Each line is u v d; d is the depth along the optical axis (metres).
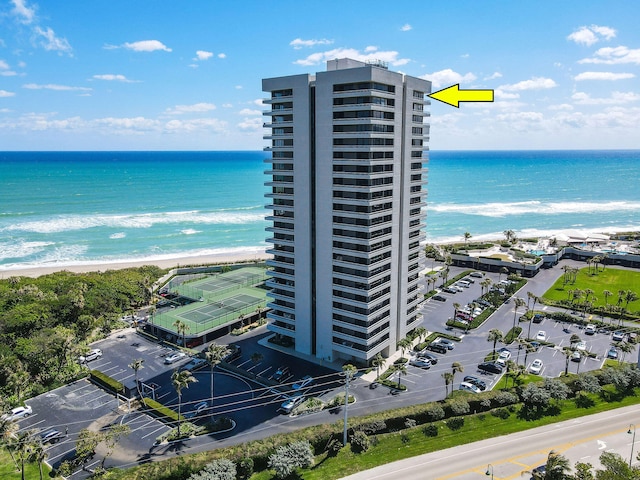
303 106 92.25
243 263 183.50
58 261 192.25
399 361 98.94
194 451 72.56
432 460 70.50
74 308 119.31
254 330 118.44
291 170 97.25
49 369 95.81
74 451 73.00
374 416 78.12
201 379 94.75
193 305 129.62
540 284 158.38
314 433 73.50
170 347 109.81
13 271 175.50
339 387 90.88
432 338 112.81
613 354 102.44
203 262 189.00
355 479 66.56
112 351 107.69
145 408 84.56
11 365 90.44
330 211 92.25
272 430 77.81
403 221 100.00
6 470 68.12
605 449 72.44
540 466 66.12
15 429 70.00
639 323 121.88
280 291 106.75
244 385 92.38
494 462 69.75
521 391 85.06
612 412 82.94
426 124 103.62
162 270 166.88
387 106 88.44
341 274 93.69
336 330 97.62
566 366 93.81
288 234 101.25
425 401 85.69
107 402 86.88
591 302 137.12
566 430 77.69
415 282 108.50
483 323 123.69
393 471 68.19
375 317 94.75
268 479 66.62
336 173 89.81
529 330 115.38
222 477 62.44
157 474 65.06
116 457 71.38
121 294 132.75
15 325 105.69
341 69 86.00
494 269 176.25
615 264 185.12
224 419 79.81
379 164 88.25
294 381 92.81
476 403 82.44
